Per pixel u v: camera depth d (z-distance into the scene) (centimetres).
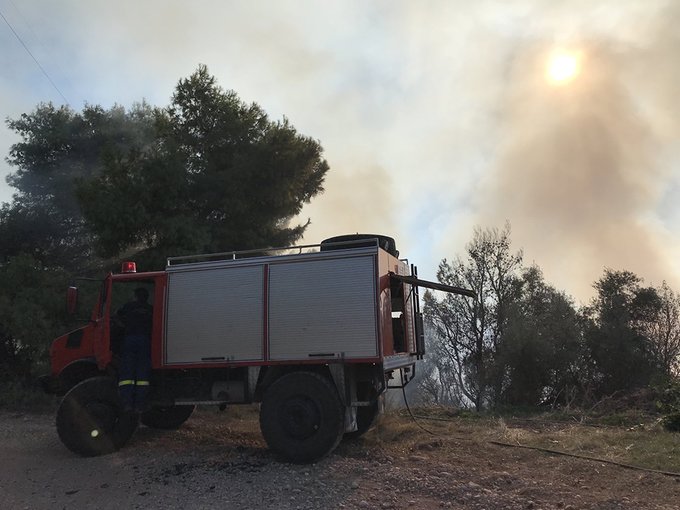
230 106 1611
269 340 721
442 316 2522
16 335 1269
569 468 634
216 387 768
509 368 2073
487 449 736
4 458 768
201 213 1524
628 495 536
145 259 1333
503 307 2394
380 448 760
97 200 1323
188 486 611
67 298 851
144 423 956
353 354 685
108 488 618
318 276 716
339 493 571
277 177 1538
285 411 696
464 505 528
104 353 797
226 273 759
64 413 764
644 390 1246
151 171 1365
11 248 1678
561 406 1619
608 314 2256
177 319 770
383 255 736
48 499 586
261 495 573
